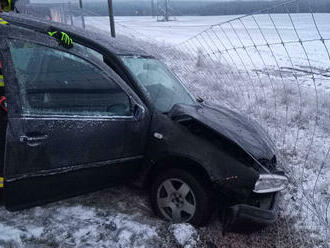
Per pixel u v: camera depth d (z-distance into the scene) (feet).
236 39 78.07
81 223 9.41
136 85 9.92
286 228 10.05
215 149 8.98
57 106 8.27
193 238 8.75
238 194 8.79
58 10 53.26
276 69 43.55
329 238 9.73
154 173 9.97
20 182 7.86
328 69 43.83
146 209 10.40
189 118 9.38
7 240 8.35
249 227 8.54
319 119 22.21
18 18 9.67
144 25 137.28
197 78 30.35
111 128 8.87
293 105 25.22
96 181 9.12
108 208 10.30
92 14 63.00
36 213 9.70
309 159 15.84
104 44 10.57
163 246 8.67
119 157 9.17
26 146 7.69
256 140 10.05
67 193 8.81
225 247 8.93
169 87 11.65
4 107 8.04
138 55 11.37
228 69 34.99
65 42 8.48
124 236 8.93
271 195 9.36
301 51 62.08
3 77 7.59
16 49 7.86
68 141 8.28
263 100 25.98
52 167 8.20
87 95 8.71
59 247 8.39
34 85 8.04
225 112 11.73
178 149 9.11
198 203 9.09
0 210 9.66
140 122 9.30
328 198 12.37
